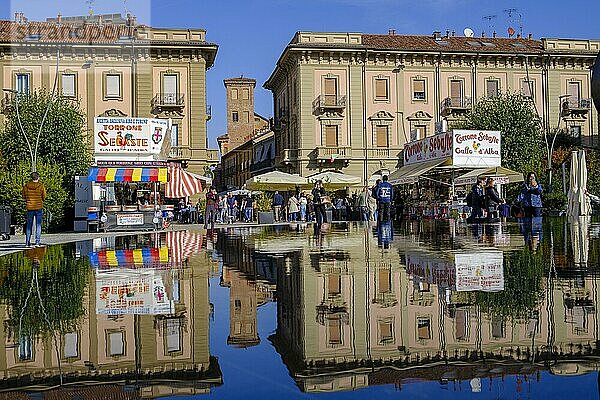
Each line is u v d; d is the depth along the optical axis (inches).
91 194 990.4
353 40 1946.4
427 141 997.2
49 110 1357.0
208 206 1002.1
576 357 73.6
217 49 1822.1
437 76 1983.3
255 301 135.9
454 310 113.5
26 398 60.9
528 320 100.7
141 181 962.7
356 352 80.0
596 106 363.6
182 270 214.8
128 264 242.2
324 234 503.2
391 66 1959.9
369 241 377.7
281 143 2306.8
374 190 880.9
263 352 82.2
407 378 65.4
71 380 68.2
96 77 1771.7
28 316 116.2
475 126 1745.8
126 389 64.0
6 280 185.8
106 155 962.1
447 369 68.9
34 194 550.6
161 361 77.7
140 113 1786.4
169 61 1803.6
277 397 59.8
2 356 81.3
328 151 1914.4
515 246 290.0
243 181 3120.1
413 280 165.5
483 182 969.5
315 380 66.2
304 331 97.7
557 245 287.9
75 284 173.8
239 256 278.5
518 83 2023.9
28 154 1320.1
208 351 83.7
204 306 129.0
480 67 2005.4
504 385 61.5
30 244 573.9
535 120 1761.8
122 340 92.4
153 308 126.9
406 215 1126.4
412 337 88.9
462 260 223.6
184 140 1809.8
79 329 102.1
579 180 823.1
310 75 1923.0
